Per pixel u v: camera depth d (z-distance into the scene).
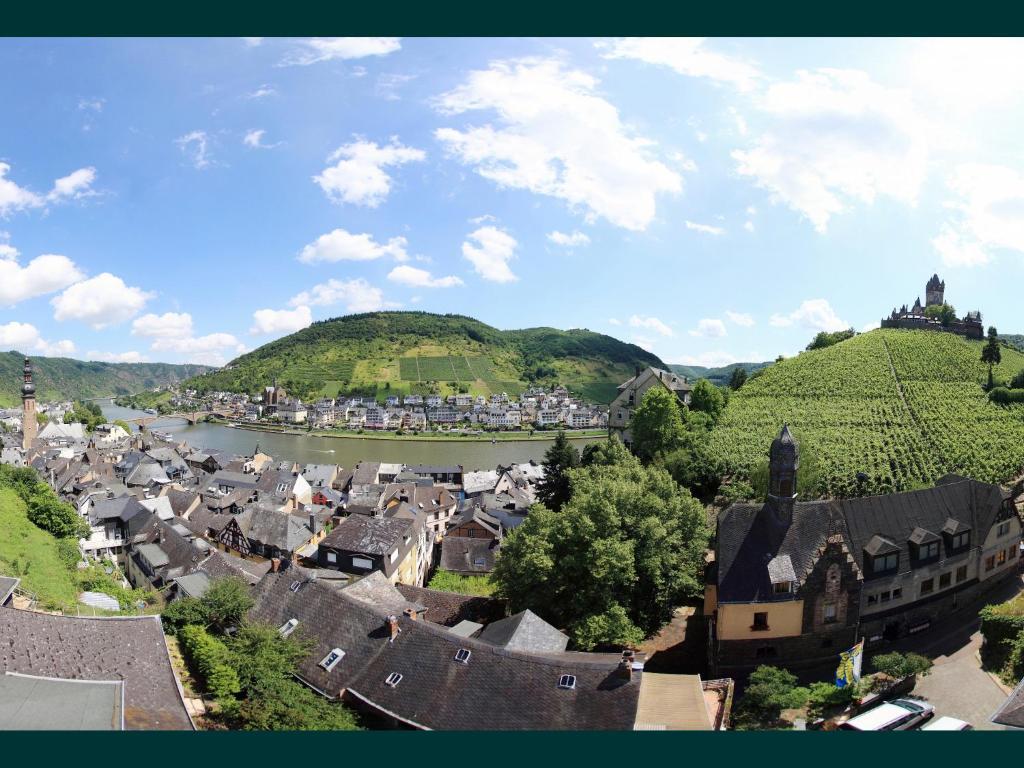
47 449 190.75
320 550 79.50
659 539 59.38
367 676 43.31
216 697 39.50
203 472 188.38
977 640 57.59
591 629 51.66
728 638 52.38
